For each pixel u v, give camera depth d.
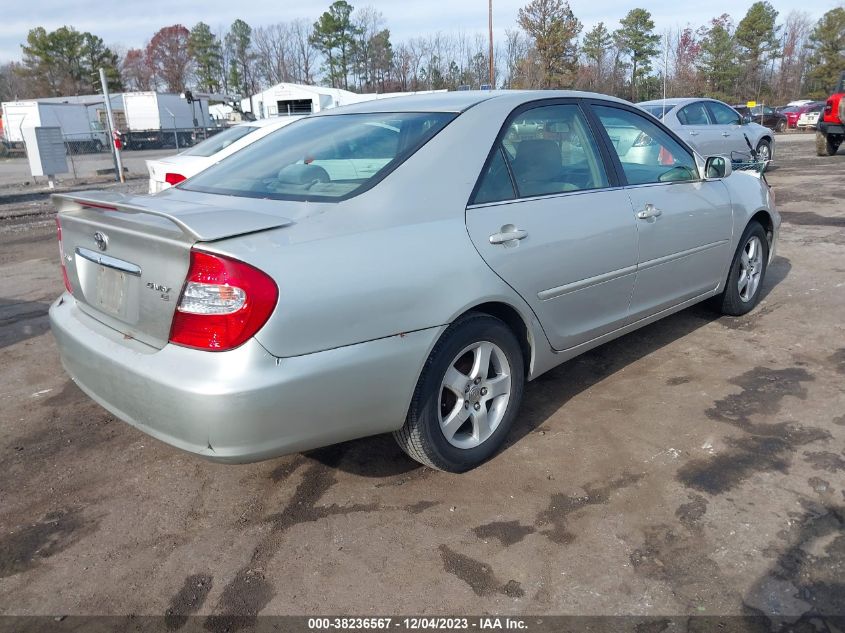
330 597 2.32
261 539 2.64
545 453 3.16
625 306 3.71
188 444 2.30
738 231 4.54
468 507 2.78
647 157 3.93
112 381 2.49
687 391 3.74
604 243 3.40
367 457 3.21
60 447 3.44
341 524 2.71
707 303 5.03
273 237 2.33
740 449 3.11
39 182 19.23
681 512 2.67
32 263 8.05
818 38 55.00
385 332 2.50
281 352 2.26
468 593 2.31
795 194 10.45
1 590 2.42
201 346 2.25
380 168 2.79
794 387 3.72
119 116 41.41
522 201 3.07
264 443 2.30
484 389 3.01
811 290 5.46
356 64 61.78
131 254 2.47
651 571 2.36
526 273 3.01
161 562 2.54
